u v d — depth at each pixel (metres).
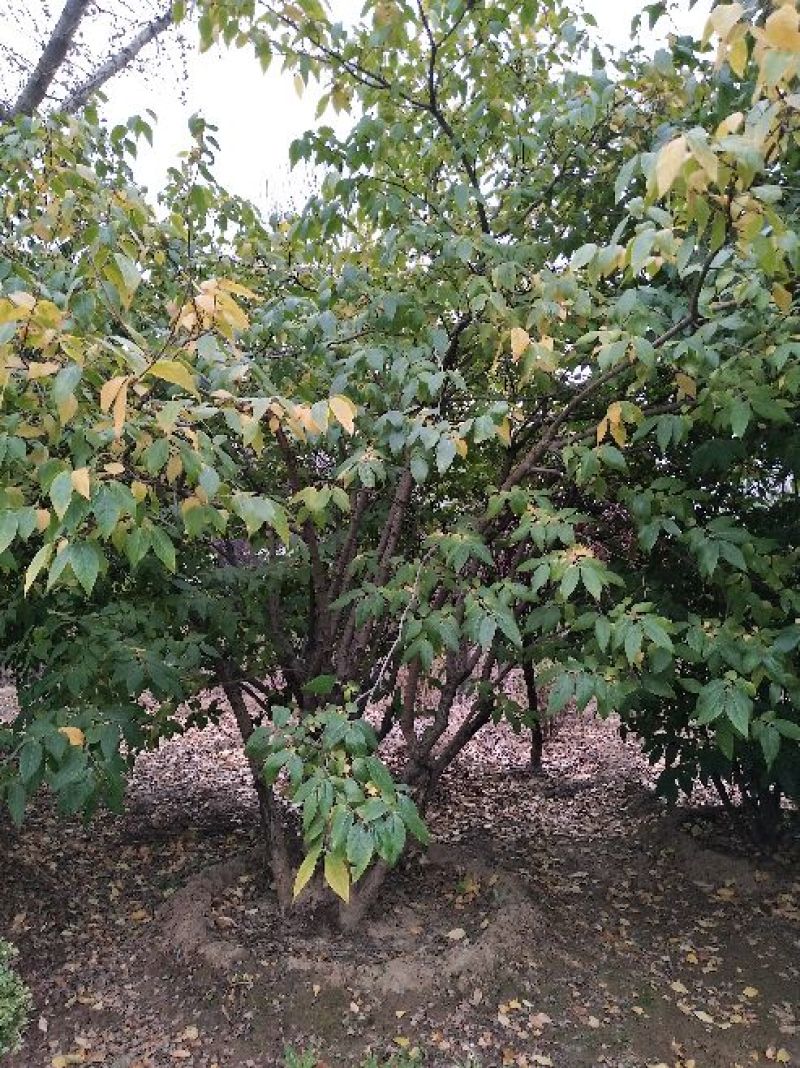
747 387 2.33
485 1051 2.89
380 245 3.34
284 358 3.06
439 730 3.76
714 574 2.81
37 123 2.82
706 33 1.42
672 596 3.46
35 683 2.91
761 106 1.53
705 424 3.06
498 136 3.26
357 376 2.91
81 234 2.50
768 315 2.41
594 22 2.93
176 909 3.66
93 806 2.56
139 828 5.09
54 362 1.81
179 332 1.88
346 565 3.47
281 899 3.65
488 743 7.08
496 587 2.62
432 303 3.07
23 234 2.63
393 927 3.58
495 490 3.03
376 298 2.88
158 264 3.00
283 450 2.87
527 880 4.29
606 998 3.25
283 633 3.78
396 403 2.88
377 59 3.08
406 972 3.17
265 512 1.94
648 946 3.70
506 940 3.43
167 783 6.01
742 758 3.85
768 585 2.84
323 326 2.72
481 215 3.15
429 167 3.28
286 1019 3.00
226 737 7.16
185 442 1.88
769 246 1.63
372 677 3.47
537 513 2.55
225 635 3.39
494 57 3.11
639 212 1.97
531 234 3.44
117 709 2.67
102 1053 2.91
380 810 1.69
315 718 2.31
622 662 2.53
